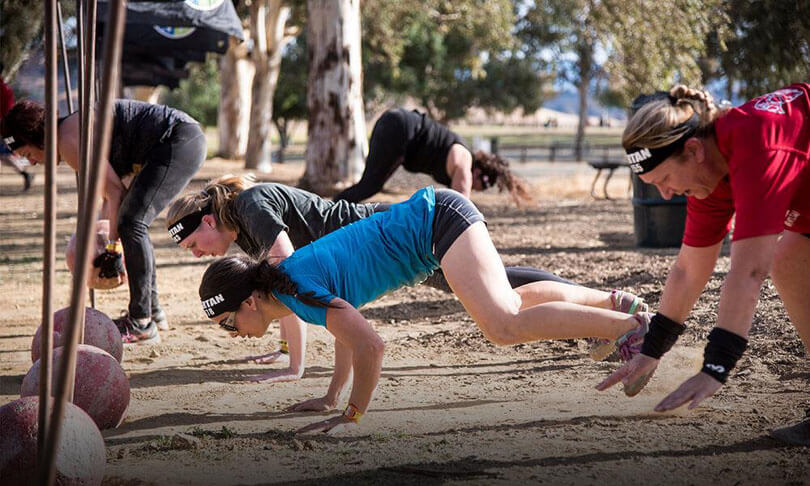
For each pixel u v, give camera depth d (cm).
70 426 321
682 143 308
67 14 1255
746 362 505
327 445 377
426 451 359
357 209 494
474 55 3581
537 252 1086
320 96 1883
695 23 1392
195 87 5875
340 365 453
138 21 1033
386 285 411
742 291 295
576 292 491
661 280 768
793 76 1162
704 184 317
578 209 1789
